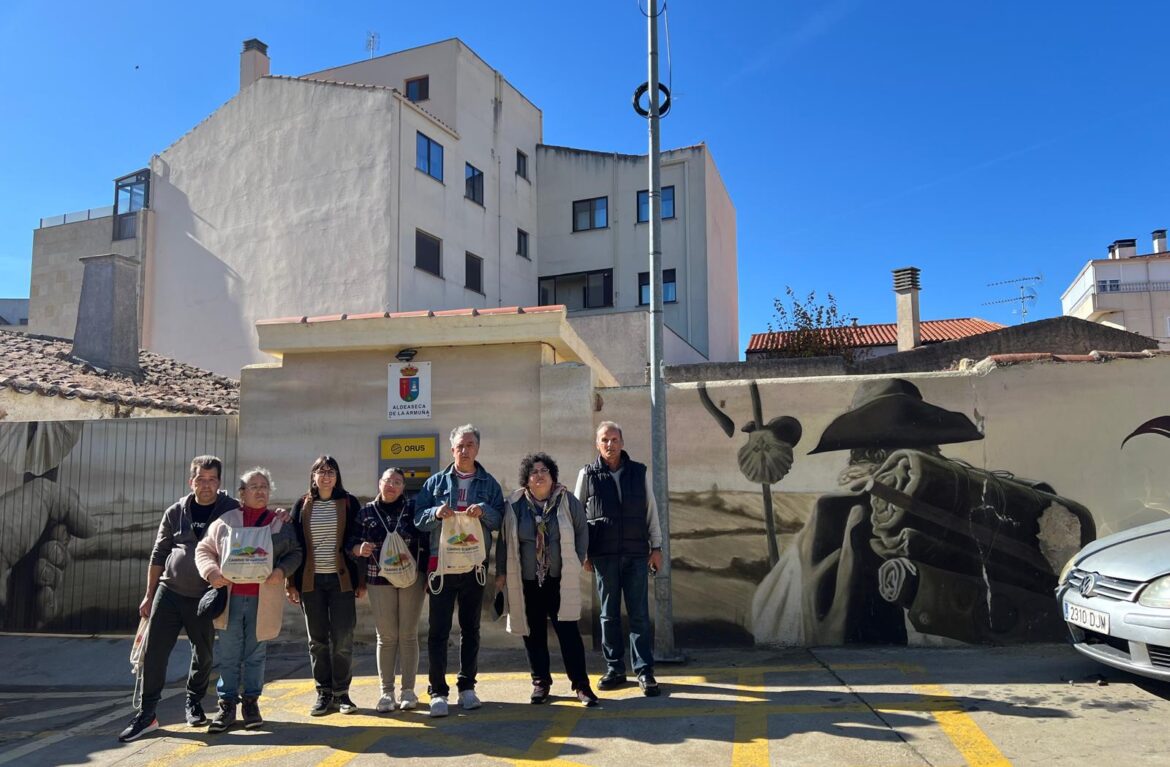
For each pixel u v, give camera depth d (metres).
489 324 7.62
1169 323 43.41
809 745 4.68
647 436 7.65
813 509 7.35
